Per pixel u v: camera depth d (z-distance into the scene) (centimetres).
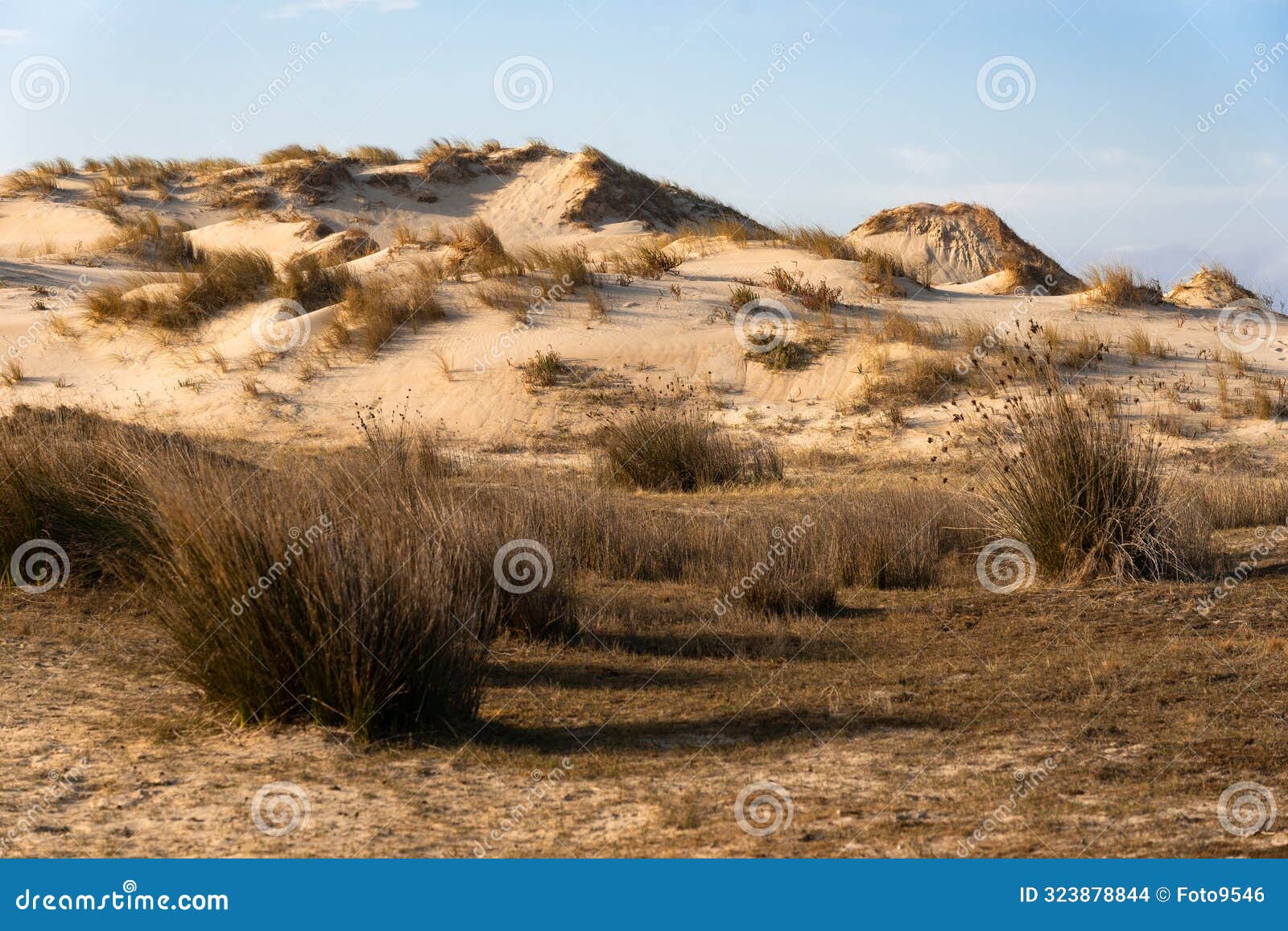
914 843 438
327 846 438
